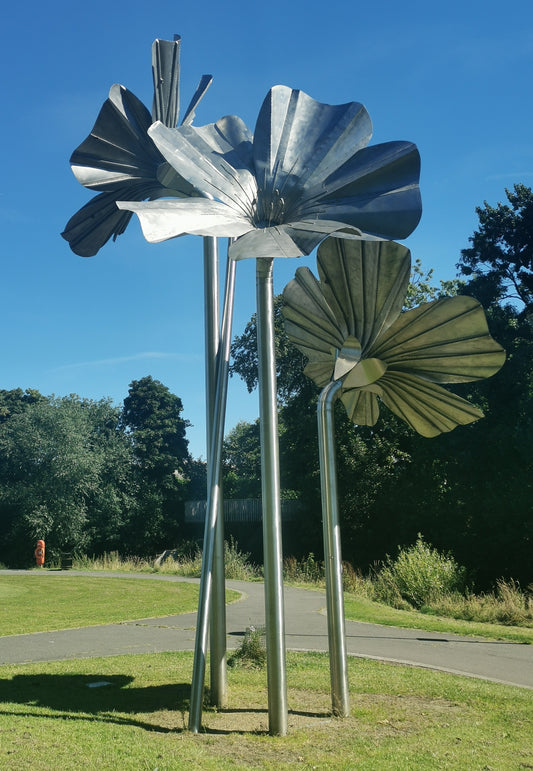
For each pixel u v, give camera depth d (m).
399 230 6.20
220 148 6.57
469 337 6.32
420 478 34.34
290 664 8.95
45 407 44.03
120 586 21.81
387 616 14.43
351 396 7.49
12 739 4.98
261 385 6.09
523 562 27.75
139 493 50.41
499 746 5.39
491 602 16.94
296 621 13.95
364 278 6.36
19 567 39.56
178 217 5.48
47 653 10.02
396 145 6.55
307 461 36.00
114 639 11.41
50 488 42.09
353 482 34.91
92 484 43.59
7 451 42.59
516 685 7.95
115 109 7.15
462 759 5.02
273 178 6.57
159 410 56.97
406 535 32.62
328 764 4.85
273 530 5.88
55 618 14.29
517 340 32.41
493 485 30.58
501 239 34.34
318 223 5.77
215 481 6.41
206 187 6.05
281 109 6.83
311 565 26.88
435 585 18.34
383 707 6.62
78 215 8.11
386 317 6.46
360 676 8.15
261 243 5.48
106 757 4.64
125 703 6.71
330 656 6.39
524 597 17.52
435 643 11.20
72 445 42.81
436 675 8.30
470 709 6.58
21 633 12.11
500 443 31.19
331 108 6.94
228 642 11.10
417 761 4.95
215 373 6.95
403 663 9.24
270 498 5.92
